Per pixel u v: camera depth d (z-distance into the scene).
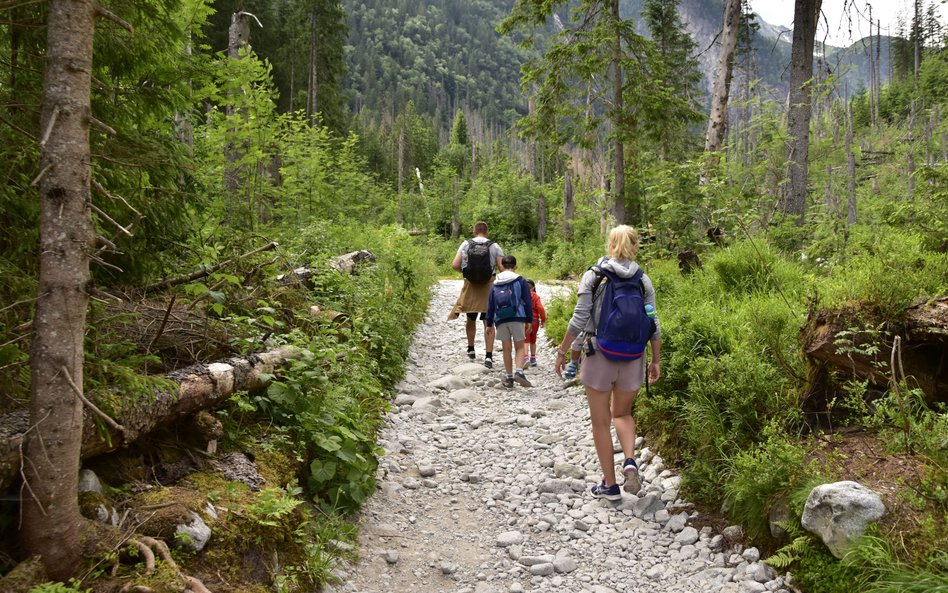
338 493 3.76
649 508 4.15
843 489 3.02
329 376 4.71
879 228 6.55
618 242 4.20
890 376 3.70
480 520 4.13
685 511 4.04
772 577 3.24
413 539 3.79
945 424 3.23
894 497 3.05
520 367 7.21
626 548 3.75
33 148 2.80
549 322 9.87
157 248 3.90
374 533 3.77
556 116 13.45
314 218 10.94
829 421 3.94
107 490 2.59
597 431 4.25
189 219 3.97
